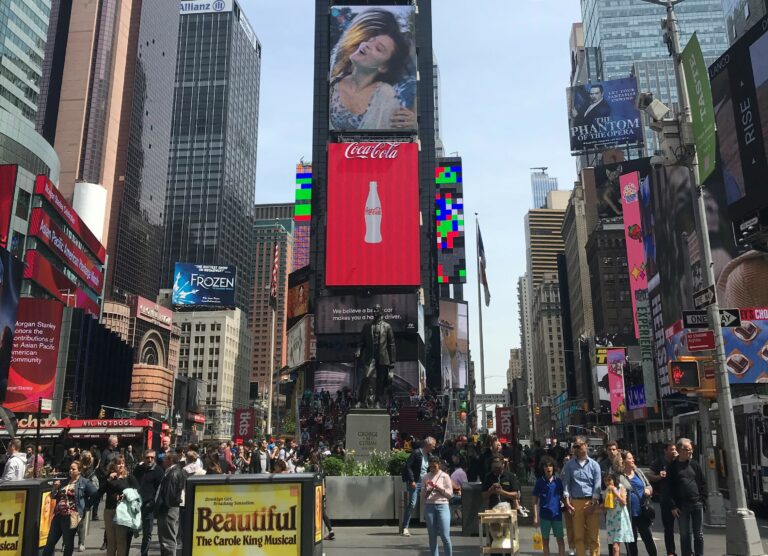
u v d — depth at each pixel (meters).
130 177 198.38
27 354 66.25
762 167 41.03
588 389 132.25
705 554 13.68
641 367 83.00
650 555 12.23
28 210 77.50
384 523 19.19
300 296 122.69
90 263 100.25
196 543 9.06
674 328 47.50
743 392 35.22
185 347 194.62
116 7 199.38
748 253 46.38
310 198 134.00
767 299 44.91
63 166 186.00
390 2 115.69
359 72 108.75
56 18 197.50
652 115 16.58
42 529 11.73
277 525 9.18
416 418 82.44
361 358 26.28
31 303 67.50
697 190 15.91
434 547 11.91
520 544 15.49
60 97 191.25
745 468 21.92
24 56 120.06
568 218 171.50
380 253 88.06
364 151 90.62
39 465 22.22
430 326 132.00
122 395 101.75
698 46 15.36
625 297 132.25
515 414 40.41
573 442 11.92
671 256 67.25
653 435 83.62
